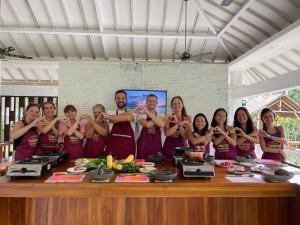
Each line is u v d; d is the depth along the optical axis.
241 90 7.45
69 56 7.18
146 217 2.04
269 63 6.82
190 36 5.92
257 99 9.38
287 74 5.27
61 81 5.71
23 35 6.32
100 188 1.75
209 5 5.01
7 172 1.80
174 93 5.80
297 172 2.13
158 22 5.79
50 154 2.34
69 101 5.70
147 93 5.70
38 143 2.81
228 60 7.22
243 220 2.09
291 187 1.82
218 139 3.03
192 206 2.07
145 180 1.83
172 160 2.54
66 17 5.67
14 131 2.64
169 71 5.81
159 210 2.05
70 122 3.11
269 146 3.10
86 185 1.74
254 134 3.15
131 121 3.08
